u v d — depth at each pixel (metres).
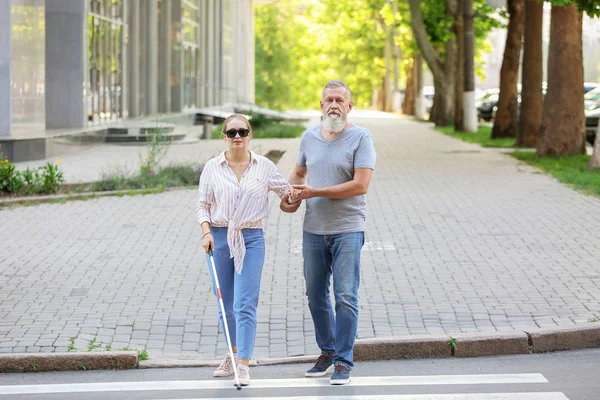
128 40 51.69
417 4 61.94
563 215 20.61
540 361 10.80
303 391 9.63
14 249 16.95
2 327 11.83
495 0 47.56
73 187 25.11
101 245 17.36
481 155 36.78
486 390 9.57
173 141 42.88
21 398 9.48
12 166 24.08
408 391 9.58
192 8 66.38
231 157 10.19
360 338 11.30
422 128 62.16
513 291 13.58
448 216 20.56
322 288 10.23
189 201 23.00
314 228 10.11
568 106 33.88
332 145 10.02
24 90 33.28
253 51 97.56
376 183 27.00
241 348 9.85
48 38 39.62
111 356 10.70
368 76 108.50
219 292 9.87
